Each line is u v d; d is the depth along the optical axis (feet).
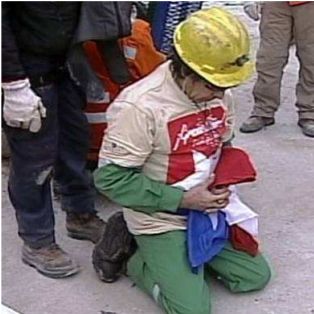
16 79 10.73
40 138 11.99
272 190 15.66
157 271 11.71
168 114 11.05
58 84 12.53
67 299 12.27
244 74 10.69
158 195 11.33
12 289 12.48
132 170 11.28
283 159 17.10
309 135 18.26
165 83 11.10
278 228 14.24
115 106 11.19
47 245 12.86
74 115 13.06
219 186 11.61
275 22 17.71
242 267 12.24
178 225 11.78
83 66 12.44
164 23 14.65
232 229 12.12
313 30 17.47
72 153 13.30
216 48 10.46
